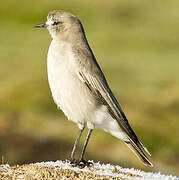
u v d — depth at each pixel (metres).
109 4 62.16
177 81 32.12
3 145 17.73
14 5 59.44
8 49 43.09
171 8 62.00
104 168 8.62
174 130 22.56
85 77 9.11
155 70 36.25
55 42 9.36
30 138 18.83
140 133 21.94
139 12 60.44
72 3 62.16
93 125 9.33
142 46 47.19
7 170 8.04
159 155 20.34
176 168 18.86
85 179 7.74
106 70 35.88
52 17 9.62
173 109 25.42
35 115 23.38
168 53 44.09
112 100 9.39
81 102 9.14
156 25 55.91
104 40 49.44
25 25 54.97
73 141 19.64
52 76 9.15
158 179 8.17
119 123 9.36
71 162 8.77
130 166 17.52
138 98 27.17
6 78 30.83
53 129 21.36
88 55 9.30
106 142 20.38
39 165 8.40
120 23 57.00
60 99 9.24
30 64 36.50
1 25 54.41
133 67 37.41
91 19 58.25
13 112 23.70
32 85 28.41
